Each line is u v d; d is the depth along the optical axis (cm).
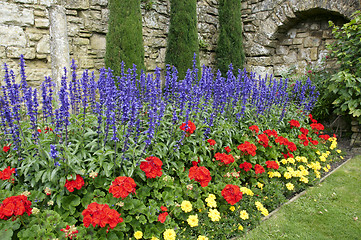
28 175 233
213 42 789
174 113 279
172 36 638
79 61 576
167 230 215
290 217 289
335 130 586
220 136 326
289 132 436
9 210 179
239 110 387
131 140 253
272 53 772
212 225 246
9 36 493
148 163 239
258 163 340
